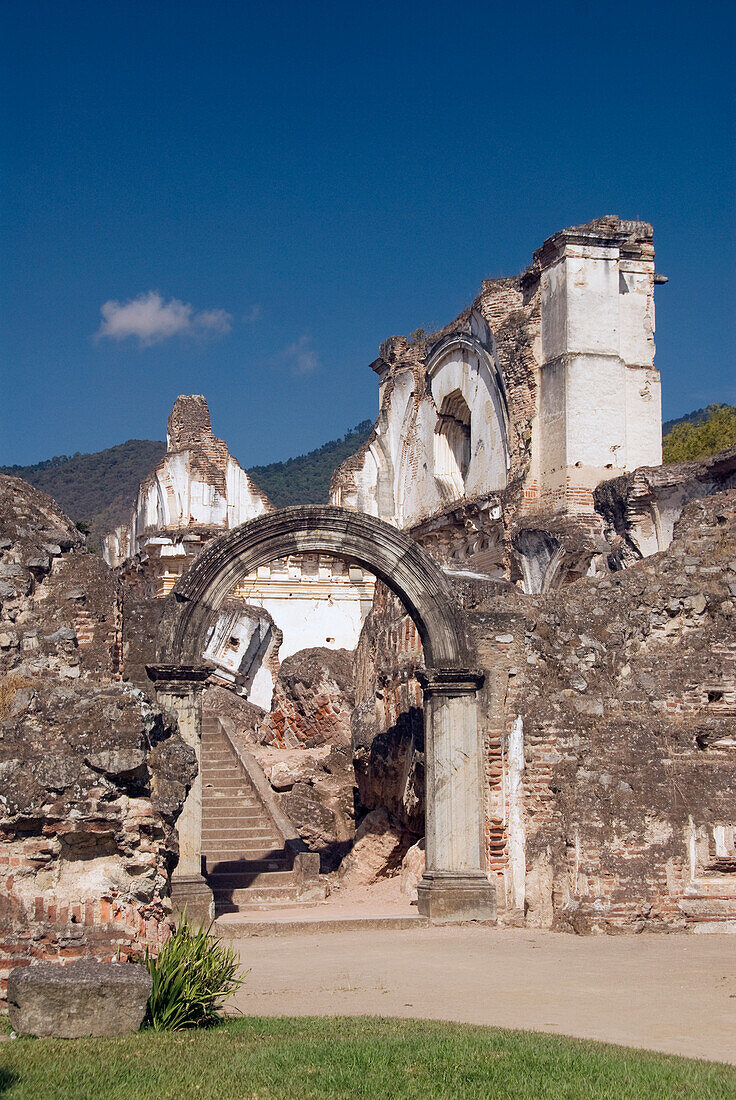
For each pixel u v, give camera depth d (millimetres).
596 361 32656
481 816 20734
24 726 11453
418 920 20078
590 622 21125
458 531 36469
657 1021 12258
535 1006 13039
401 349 43406
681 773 19000
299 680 32094
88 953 11172
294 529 21203
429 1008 12992
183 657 20438
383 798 25516
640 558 28156
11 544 19094
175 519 44281
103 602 19312
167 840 11703
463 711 20875
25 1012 10375
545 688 20891
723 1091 9359
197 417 45188
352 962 16406
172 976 11312
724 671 20422
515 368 34156
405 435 42750
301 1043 10734
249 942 18672
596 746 18938
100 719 11523
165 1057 9914
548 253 33625
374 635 27312
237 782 28594
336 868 26469
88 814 11250
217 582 20797
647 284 33969
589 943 17500
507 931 19359
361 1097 9148
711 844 18734
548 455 33094
